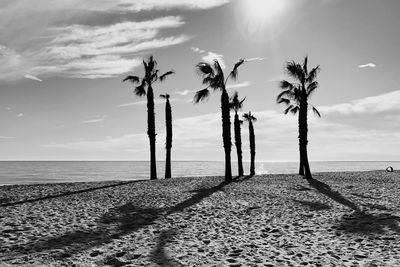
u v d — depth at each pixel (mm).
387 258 8203
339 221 12773
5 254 8289
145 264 7754
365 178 33344
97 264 7719
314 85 34375
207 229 11586
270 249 9141
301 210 15336
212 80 29781
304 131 33875
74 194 20562
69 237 10102
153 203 17203
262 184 27391
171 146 36438
